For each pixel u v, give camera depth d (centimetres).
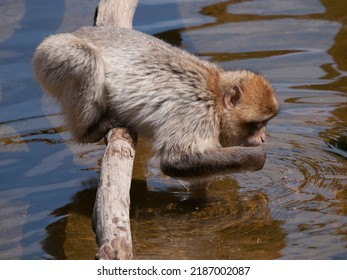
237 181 1325
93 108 1226
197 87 1231
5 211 1216
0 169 1334
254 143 1266
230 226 1183
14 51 1705
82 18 1845
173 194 1285
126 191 1037
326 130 1473
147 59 1238
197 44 1762
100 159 1380
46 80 1245
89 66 1206
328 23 1866
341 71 1661
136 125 1234
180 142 1209
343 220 1185
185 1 1964
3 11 1870
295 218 1198
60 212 1218
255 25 1861
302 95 1578
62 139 1443
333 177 1323
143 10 1912
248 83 1245
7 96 1566
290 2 1980
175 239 1148
